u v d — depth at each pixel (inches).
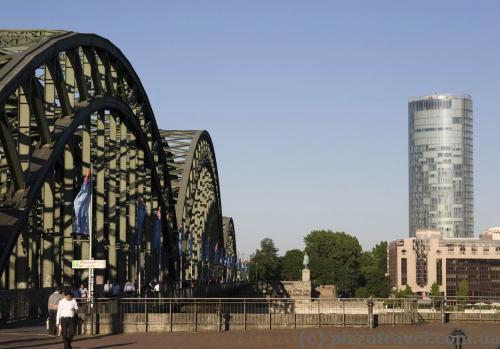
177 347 1306.6
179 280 3553.2
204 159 4493.1
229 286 5693.9
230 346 1325.0
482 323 1930.4
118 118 2674.7
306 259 5841.5
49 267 1983.3
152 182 3216.0
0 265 1676.9
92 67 2276.1
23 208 1744.6
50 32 2122.3
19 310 1786.4
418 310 2039.9
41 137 1898.4
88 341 1411.2
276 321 1720.0
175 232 3715.6
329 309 1897.1
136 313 1635.1
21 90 1800.0
